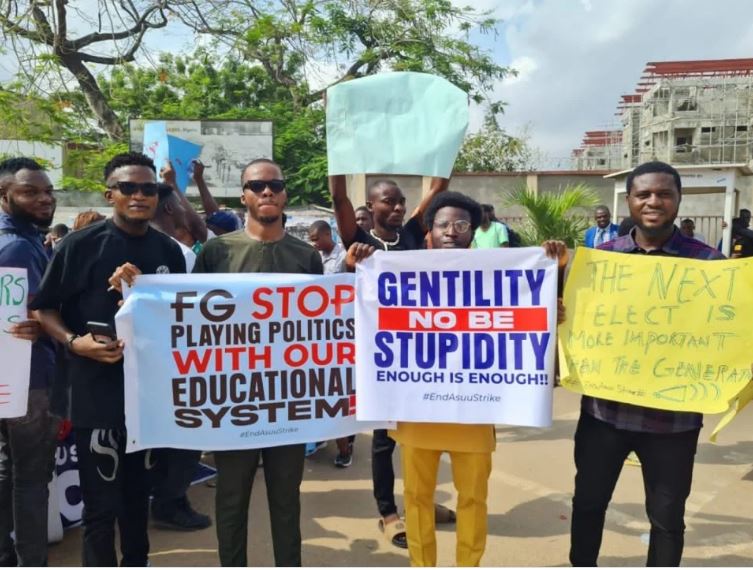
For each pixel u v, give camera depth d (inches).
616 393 101.7
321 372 109.6
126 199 105.0
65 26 621.3
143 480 112.1
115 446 106.3
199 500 165.2
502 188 597.9
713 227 535.5
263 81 882.8
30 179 117.3
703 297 100.6
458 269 105.0
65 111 609.0
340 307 110.1
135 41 671.1
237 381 107.0
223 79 873.5
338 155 119.6
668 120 1309.1
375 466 142.3
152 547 139.1
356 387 108.6
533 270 103.3
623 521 149.5
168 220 159.3
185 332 105.5
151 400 104.7
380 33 778.8
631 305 102.9
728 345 99.4
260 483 176.1
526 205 386.6
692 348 100.7
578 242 376.8
